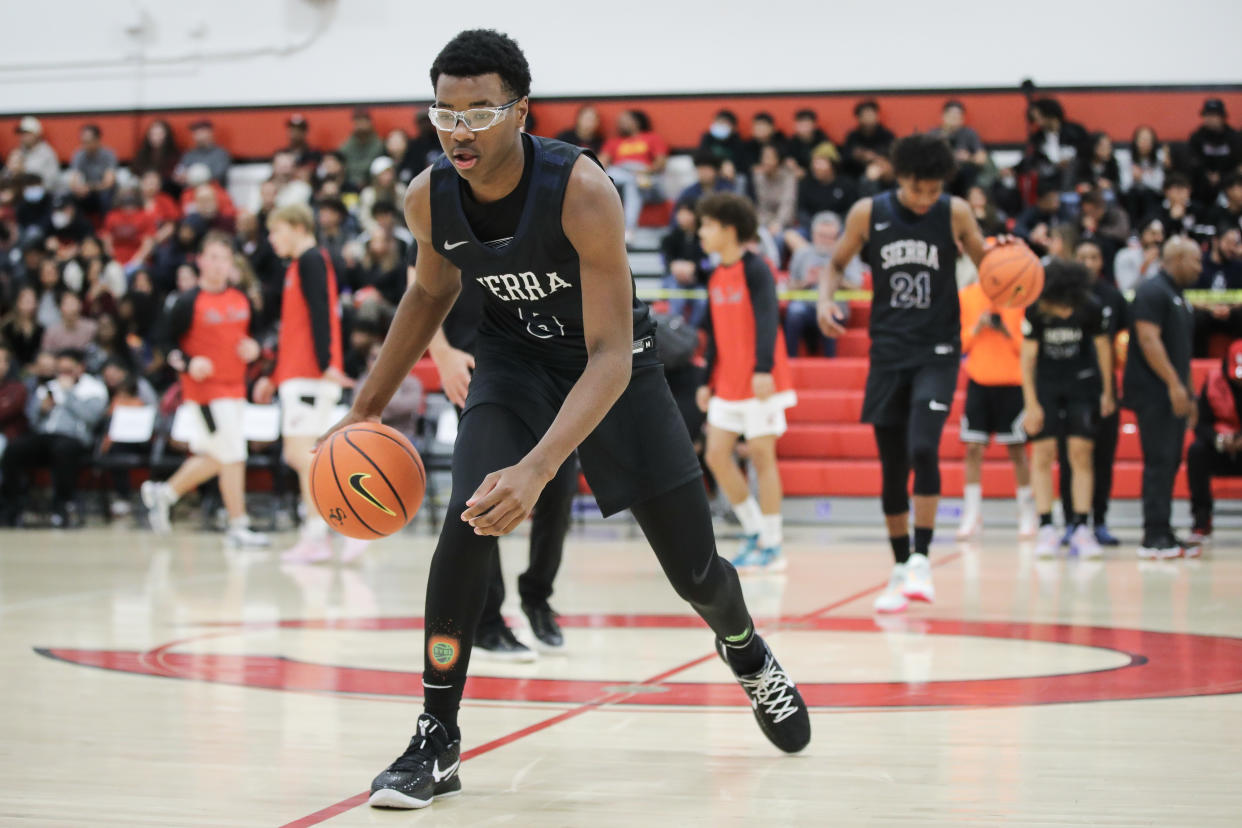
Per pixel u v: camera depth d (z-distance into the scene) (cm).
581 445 262
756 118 1385
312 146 1588
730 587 268
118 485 1206
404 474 259
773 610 548
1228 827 215
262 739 292
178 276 1295
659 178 1407
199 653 429
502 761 271
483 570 245
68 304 1258
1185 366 801
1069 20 1435
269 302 1231
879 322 541
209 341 897
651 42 1522
